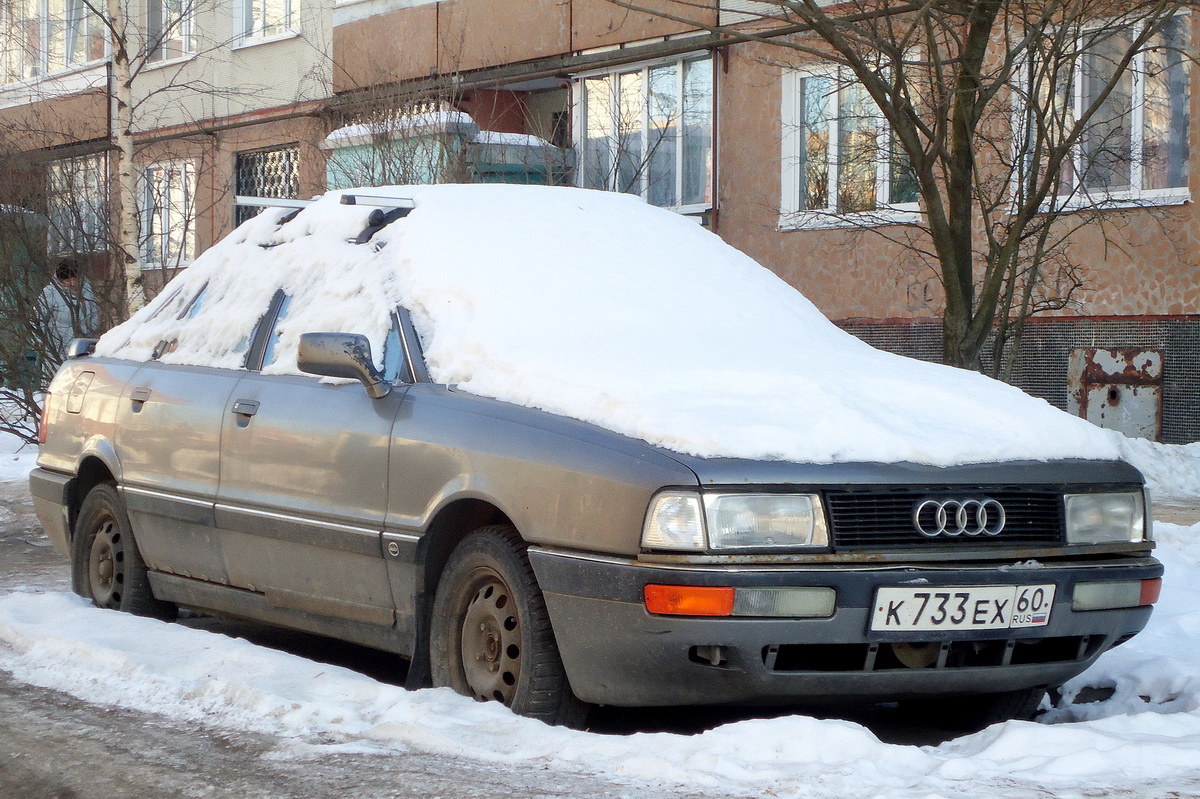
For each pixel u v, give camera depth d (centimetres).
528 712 442
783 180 1709
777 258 1720
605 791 370
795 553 412
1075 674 465
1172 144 1418
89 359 723
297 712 457
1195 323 1414
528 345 507
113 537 671
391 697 467
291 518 537
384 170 1719
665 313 548
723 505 408
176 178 2230
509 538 456
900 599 416
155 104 2516
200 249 2447
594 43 1888
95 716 478
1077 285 1288
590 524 424
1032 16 1045
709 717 499
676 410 435
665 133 1853
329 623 536
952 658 438
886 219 1605
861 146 1490
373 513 501
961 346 893
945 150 874
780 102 1703
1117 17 997
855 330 1650
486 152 1761
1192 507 1217
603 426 440
